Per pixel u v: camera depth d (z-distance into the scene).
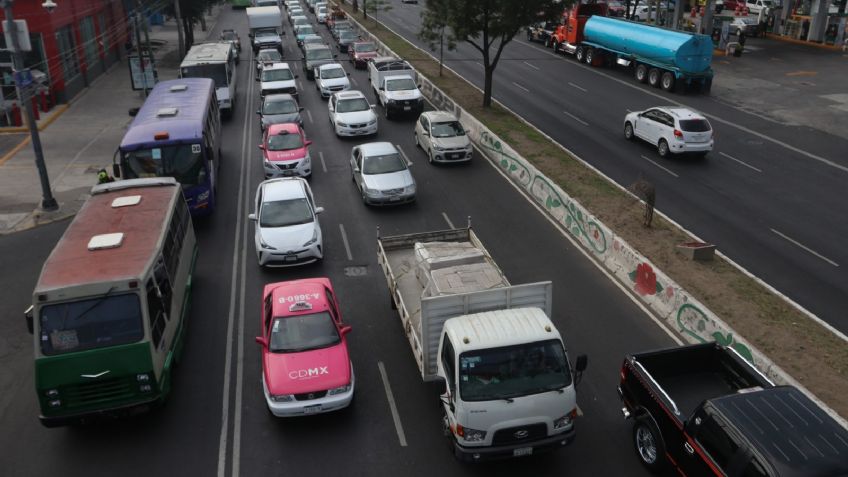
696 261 16.75
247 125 32.34
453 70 42.28
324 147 28.19
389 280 14.54
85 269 11.88
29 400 12.69
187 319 14.77
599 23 42.78
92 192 15.85
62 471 10.77
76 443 11.41
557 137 28.36
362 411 12.05
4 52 33.12
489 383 10.00
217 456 11.00
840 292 15.91
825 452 8.16
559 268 17.28
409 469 10.61
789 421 8.64
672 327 14.46
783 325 13.78
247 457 10.95
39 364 10.93
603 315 14.99
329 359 11.93
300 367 11.75
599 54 43.38
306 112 34.03
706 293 15.07
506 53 48.88
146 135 19.77
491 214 20.97
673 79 36.03
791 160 25.67
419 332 12.24
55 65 35.12
